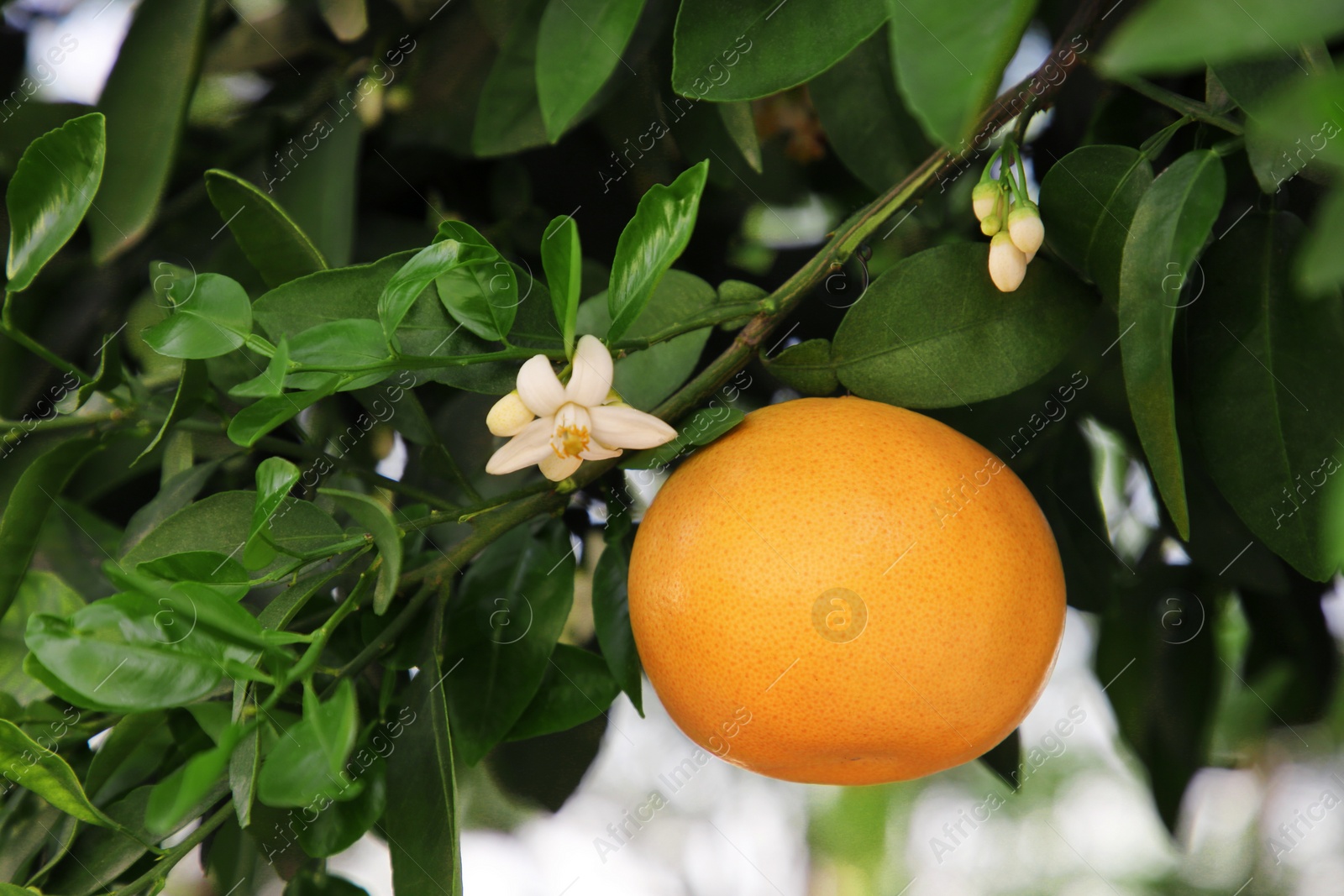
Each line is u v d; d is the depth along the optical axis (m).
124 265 0.83
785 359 0.74
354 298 0.72
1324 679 0.85
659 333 0.73
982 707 0.71
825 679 0.70
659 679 0.72
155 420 0.77
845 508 0.70
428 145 0.83
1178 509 0.69
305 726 0.65
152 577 0.69
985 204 0.72
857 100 0.81
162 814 0.63
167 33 0.75
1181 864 1.30
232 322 0.70
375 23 0.83
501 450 0.71
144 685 0.66
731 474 0.71
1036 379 0.74
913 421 0.72
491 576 0.77
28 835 0.76
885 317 0.74
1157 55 0.55
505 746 0.84
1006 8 0.60
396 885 0.72
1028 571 0.71
